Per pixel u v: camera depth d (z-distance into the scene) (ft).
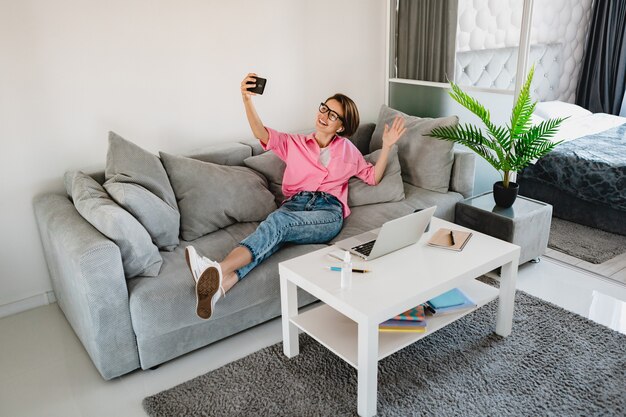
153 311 6.82
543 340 7.54
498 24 9.95
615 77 14.74
